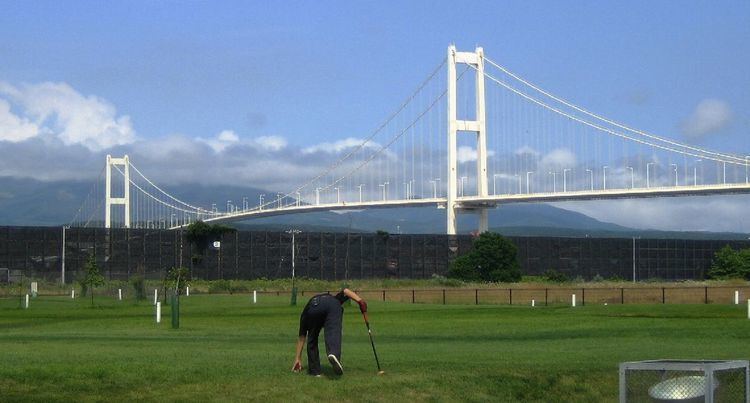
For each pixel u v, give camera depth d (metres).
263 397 16.59
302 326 18.72
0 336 29.45
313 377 18.16
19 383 16.39
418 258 98.88
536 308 52.31
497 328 36.06
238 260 90.88
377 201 135.12
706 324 38.03
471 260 96.06
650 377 12.64
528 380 19.39
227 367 18.83
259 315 44.34
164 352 22.05
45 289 75.94
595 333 33.50
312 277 93.44
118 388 16.56
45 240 83.81
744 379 12.82
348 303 55.25
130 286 69.25
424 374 18.94
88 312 47.81
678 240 110.50
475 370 19.72
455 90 130.38
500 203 132.12
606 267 106.06
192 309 50.56
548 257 103.12
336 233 95.31
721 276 108.00
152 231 87.81
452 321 40.28
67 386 16.42
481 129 131.12
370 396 17.28
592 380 20.14
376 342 28.61
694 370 12.34
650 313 46.56
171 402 16.05
